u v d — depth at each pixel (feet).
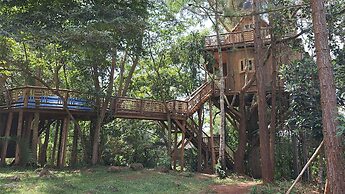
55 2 36.32
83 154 54.80
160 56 66.18
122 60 59.36
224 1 36.99
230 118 62.23
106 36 35.88
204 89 57.31
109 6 36.99
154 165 58.08
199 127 56.44
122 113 51.93
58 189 29.35
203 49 57.82
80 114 51.08
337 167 21.49
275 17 42.16
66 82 61.72
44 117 52.49
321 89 22.72
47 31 33.22
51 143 71.77
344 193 21.16
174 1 48.34
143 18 42.83
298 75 39.24
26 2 35.63
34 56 50.55
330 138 21.88
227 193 35.09
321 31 23.16
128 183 36.01
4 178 34.17
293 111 40.22
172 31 60.44
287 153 52.19
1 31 31.32
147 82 72.54
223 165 49.08
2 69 47.65
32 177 35.96
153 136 71.36
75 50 36.88
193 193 33.65
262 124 39.37
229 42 57.47
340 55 38.27
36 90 47.24
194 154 61.31
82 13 35.19
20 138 46.21
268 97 52.16
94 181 36.35
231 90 58.29
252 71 57.47
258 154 55.98
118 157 57.26
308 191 34.81
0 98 49.73
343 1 39.22
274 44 44.50
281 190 33.04
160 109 54.49
